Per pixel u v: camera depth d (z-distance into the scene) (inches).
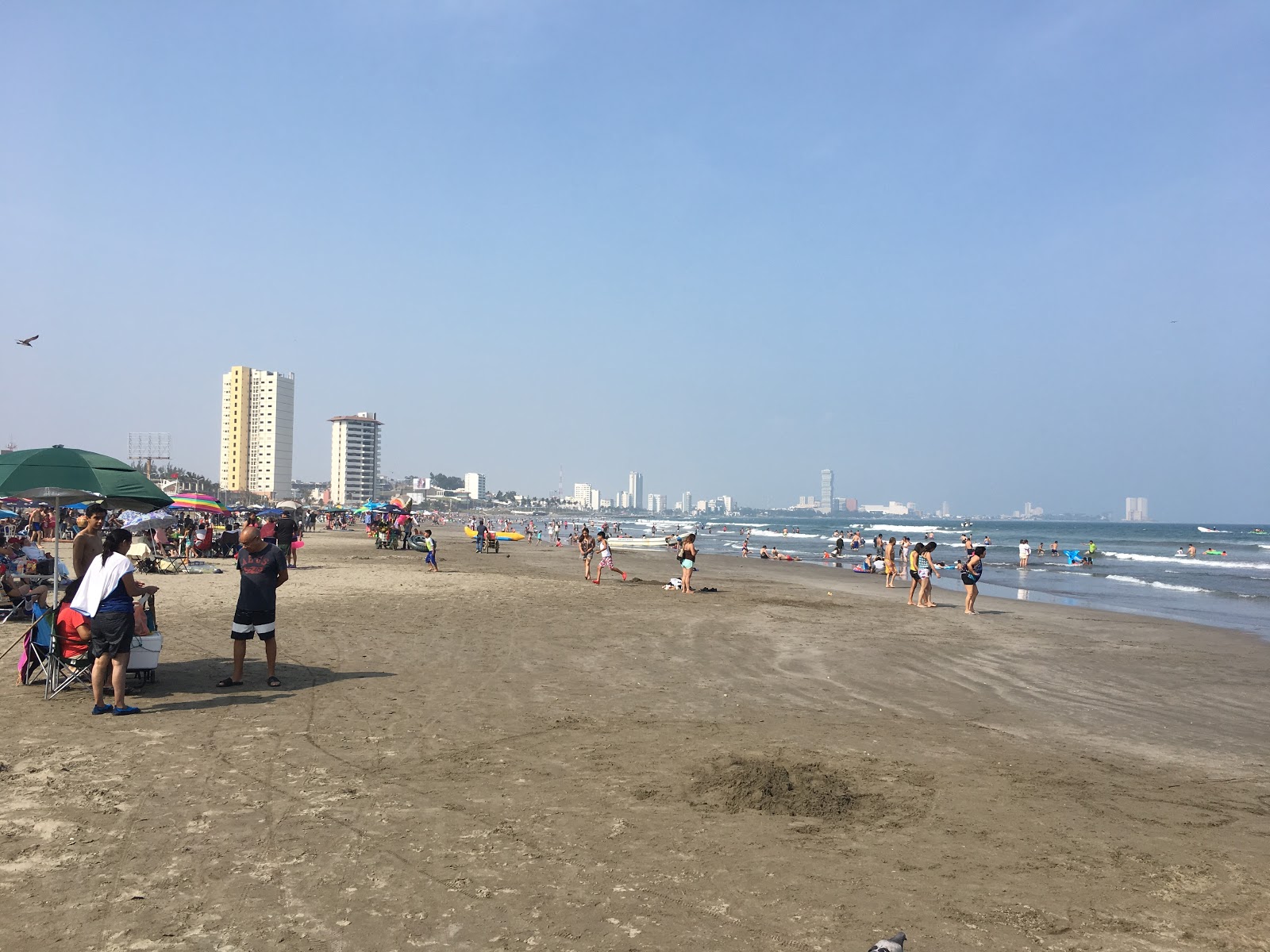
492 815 215.9
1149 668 506.6
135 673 366.6
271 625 370.6
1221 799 251.3
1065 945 154.3
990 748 304.2
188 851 186.9
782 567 1534.2
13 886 167.2
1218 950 153.6
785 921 160.6
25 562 572.4
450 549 1913.1
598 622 623.8
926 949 151.0
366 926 154.5
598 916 160.4
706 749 286.5
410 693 362.0
